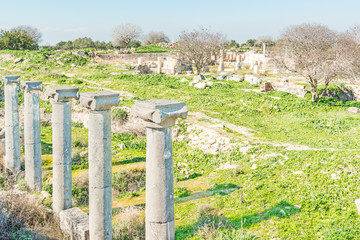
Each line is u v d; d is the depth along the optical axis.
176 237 9.96
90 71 42.09
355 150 15.49
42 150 19.11
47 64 43.72
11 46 61.25
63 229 10.60
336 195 11.82
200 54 45.34
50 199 12.61
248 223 10.62
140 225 10.73
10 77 15.02
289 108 27.12
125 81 35.19
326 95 34.12
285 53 34.00
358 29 40.59
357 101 33.22
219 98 28.97
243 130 21.30
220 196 12.96
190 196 13.52
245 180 14.52
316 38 35.19
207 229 9.98
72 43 92.50
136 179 16.33
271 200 12.20
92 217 8.96
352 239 9.46
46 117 25.62
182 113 7.00
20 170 15.62
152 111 6.67
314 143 18.14
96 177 8.77
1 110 26.28
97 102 8.34
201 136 20.34
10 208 11.09
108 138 8.80
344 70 29.39
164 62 50.53
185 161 18.80
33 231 10.29
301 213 11.13
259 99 28.91
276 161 15.70
